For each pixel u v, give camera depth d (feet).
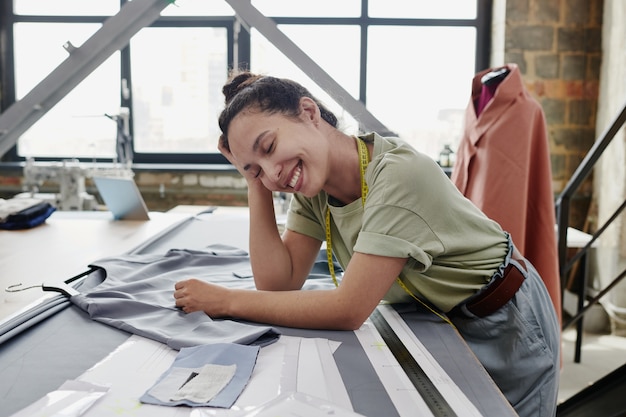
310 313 3.07
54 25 14.12
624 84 11.55
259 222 3.92
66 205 9.00
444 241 3.17
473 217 3.40
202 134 14.44
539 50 12.94
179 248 5.05
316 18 13.80
